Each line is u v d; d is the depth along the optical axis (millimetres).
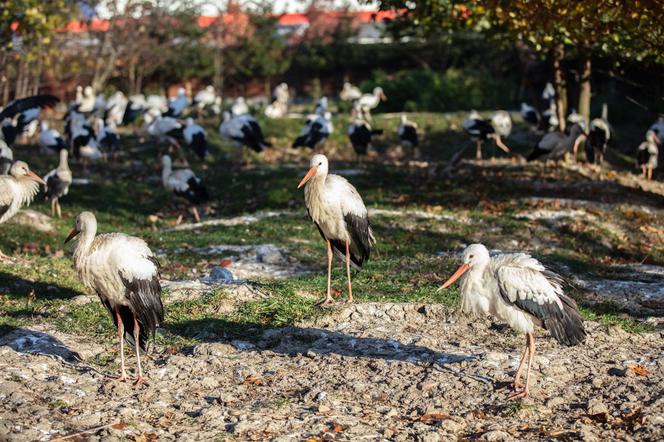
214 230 16375
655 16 14008
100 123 27922
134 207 20359
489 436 6875
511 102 37562
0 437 6727
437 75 38094
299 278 12328
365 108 31453
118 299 8188
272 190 20594
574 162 23922
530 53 25906
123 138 30922
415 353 9039
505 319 7836
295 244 14938
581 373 8438
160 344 9516
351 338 9492
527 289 7602
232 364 8828
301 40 48969
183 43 44406
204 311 10469
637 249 15281
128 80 43875
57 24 23031
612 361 8758
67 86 40469
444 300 10664
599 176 22141
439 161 26781
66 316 10352
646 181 23094
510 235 15406
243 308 10461
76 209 19312
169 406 7715
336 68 49125
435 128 31797
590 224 16266
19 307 10766
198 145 25453
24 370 8352
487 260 7879
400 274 12469
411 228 15844
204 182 22875
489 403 7680
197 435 6977
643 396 7734
